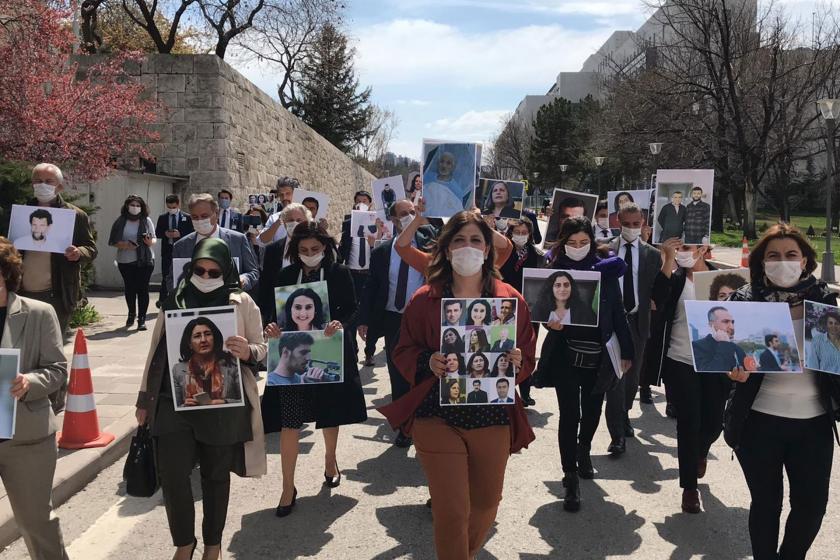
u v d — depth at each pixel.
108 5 28.14
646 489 5.13
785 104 35.19
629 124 38.91
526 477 5.36
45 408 3.22
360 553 4.05
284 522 4.49
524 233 7.47
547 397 7.88
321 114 49.94
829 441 3.44
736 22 35.81
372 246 9.45
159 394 3.54
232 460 3.68
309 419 4.71
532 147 79.81
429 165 4.94
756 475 3.49
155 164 17.06
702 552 4.11
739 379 3.39
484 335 3.33
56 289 5.88
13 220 5.67
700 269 6.05
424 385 3.40
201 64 16.91
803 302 3.44
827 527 4.40
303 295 4.46
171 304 3.58
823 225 52.25
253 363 3.64
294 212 5.54
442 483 3.25
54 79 12.55
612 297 4.85
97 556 3.99
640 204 9.42
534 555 4.06
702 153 36.84
